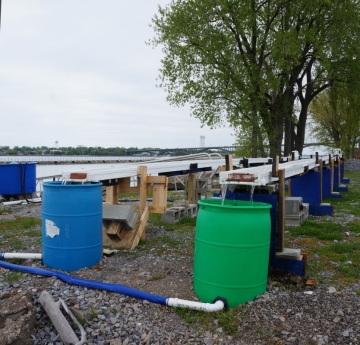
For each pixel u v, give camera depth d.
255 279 4.09
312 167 9.52
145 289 4.51
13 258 5.61
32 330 3.55
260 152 22.81
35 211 10.67
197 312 3.92
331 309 4.00
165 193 6.87
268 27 21.94
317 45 21.14
